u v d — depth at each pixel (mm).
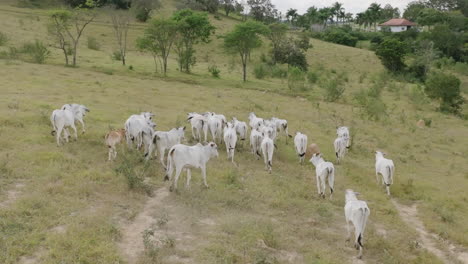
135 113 21344
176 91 30453
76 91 25500
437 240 11016
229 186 12555
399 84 52812
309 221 10969
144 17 74500
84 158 13367
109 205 10219
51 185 10773
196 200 11109
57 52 44625
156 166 13547
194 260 8266
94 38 53688
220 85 38531
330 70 63531
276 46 63250
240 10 107938
